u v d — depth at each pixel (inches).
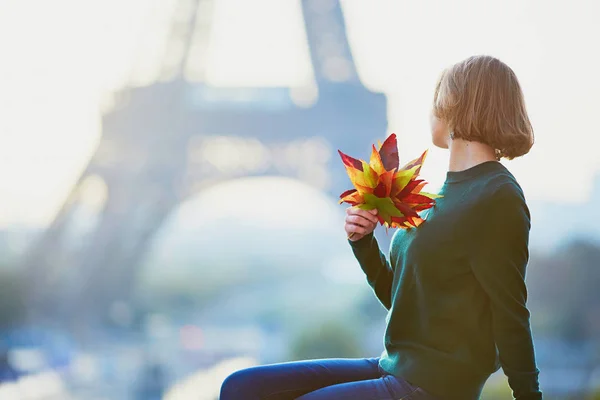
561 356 1339.8
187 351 2079.2
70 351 1648.6
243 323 2765.7
